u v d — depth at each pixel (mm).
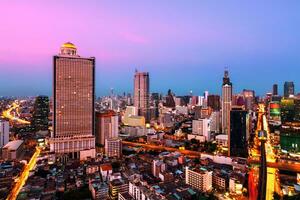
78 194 188875
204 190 193375
